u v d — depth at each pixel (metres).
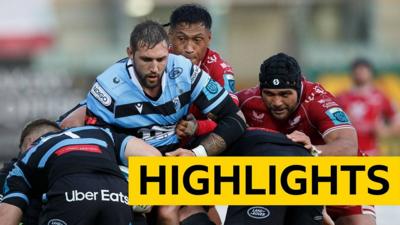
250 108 21.52
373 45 71.38
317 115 21.08
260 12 74.88
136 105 19.55
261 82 20.69
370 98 42.56
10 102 54.53
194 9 21.27
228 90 21.42
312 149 20.02
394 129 42.91
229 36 73.75
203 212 20.27
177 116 19.88
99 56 70.69
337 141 20.77
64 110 56.09
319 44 70.56
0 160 52.81
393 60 65.50
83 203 18.52
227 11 73.56
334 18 74.38
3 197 19.50
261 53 74.06
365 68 42.50
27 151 19.34
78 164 18.81
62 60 70.38
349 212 22.64
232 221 19.39
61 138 19.23
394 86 63.75
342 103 42.75
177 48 21.25
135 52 19.11
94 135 19.33
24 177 19.12
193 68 19.86
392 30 72.94
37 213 19.80
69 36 74.38
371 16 73.12
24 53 71.88
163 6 72.06
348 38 73.81
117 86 19.55
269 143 19.86
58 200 18.58
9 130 53.56
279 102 20.55
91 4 76.19
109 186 18.78
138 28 19.20
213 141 19.72
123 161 19.42
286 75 20.28
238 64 73.81
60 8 75.50
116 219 18.77
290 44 72.88
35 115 55.12
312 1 74.62
